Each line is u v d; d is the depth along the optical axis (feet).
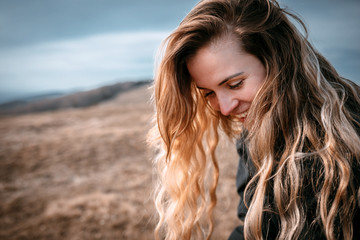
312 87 2.86
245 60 2.80
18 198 27.89
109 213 21.49
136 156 40.19
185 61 3.19
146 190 26.27
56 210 23.30
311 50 3.10
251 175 3.58
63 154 43.98
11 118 122.62
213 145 4.47
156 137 4.16
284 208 2.83
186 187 4.25
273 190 3.08
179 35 2.98
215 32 2.77
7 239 19.53
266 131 2.90
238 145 4.00
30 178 34.42
